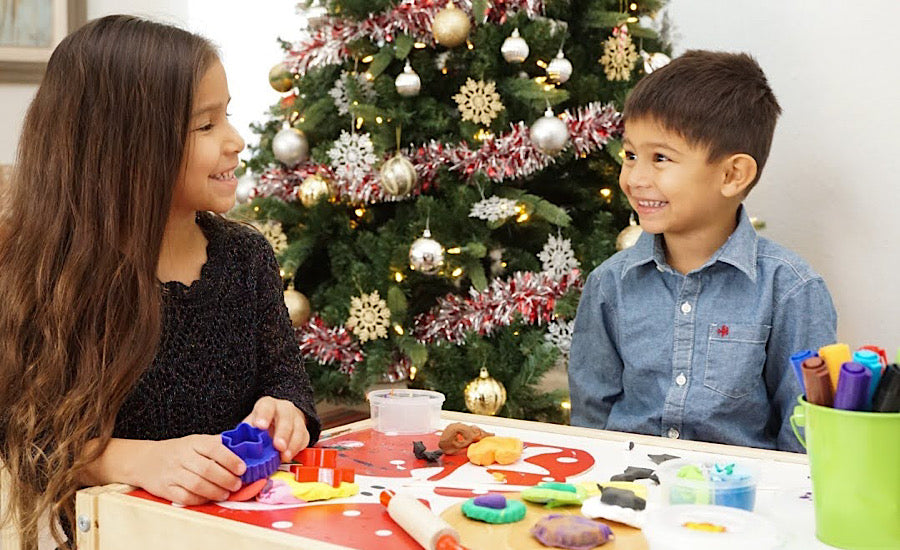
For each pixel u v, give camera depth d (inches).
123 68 40.1
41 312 39.1
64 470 36.2
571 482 35.4
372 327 80.4
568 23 84.8
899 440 28.3
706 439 54.6
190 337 43.6
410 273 82.2
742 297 54.6
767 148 56.4
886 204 83.7
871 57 83.7
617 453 39.7
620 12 81.9
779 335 54.1
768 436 55.7
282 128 88.4
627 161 56.2
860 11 84.0
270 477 35.2
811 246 88.7
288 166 85.8
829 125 86.7
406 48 78.5
